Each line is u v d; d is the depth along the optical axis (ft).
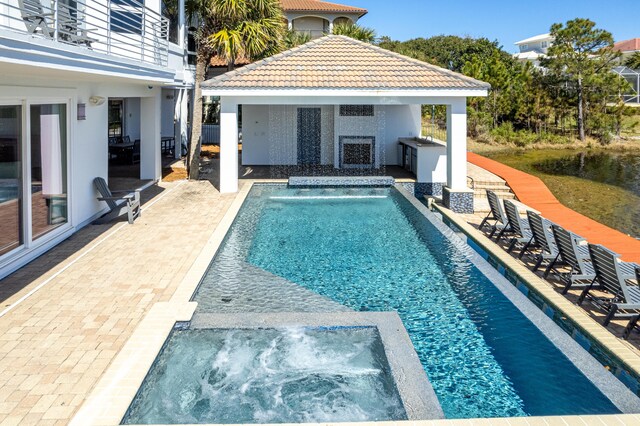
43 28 26.04
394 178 64.39
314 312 24.84
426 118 142.20
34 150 32.22
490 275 30.76
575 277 27.94
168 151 89.97
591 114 141.08
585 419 15.79
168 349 21.53
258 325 23.08
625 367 20.75
